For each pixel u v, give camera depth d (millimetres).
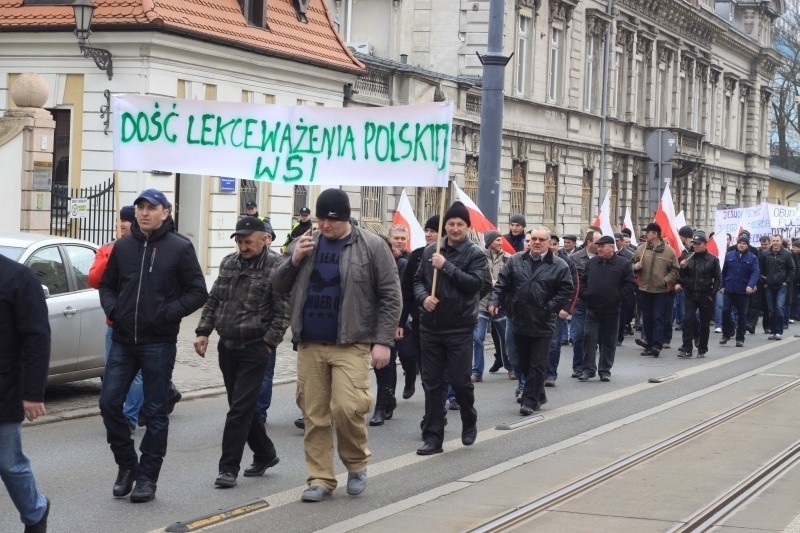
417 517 9047
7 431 7375
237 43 26266
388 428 13430
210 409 14289
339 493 9938
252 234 10000
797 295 33500
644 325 22516
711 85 67438
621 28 51969
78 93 24844
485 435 12969
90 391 15195
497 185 19891
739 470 11102
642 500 9781
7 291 7305
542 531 8711
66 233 23516
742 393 16719
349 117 11266
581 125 47719
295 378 17172
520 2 41250
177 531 8500
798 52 88000
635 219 55500
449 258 11812
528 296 14320
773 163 100500
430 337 11789
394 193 32969
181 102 11289
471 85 36281
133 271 9430
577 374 18562
